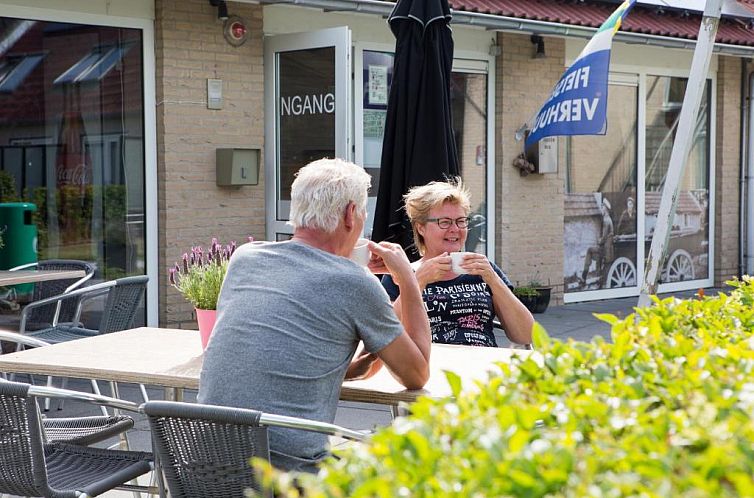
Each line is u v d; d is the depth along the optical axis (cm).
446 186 480
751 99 1395
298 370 320
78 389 733
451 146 623
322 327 323
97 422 445
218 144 865
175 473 322
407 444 186
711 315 324
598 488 162
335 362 327
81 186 829
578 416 200
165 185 838
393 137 623
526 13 1009
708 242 1394
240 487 315
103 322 612
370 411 696
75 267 754
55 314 680
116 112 836
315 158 855
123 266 848
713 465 168
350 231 343
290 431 320
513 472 164
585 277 1244
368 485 168
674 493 158
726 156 1387
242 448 312
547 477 166
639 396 221
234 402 320
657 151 1312
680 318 318
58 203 822
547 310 1156
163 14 830
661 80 1307
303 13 933
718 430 183
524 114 1125
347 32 827
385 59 1005
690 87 597
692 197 1369
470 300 470
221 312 334
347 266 332
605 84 833
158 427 320
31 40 794
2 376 722
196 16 847
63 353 416
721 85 1373
